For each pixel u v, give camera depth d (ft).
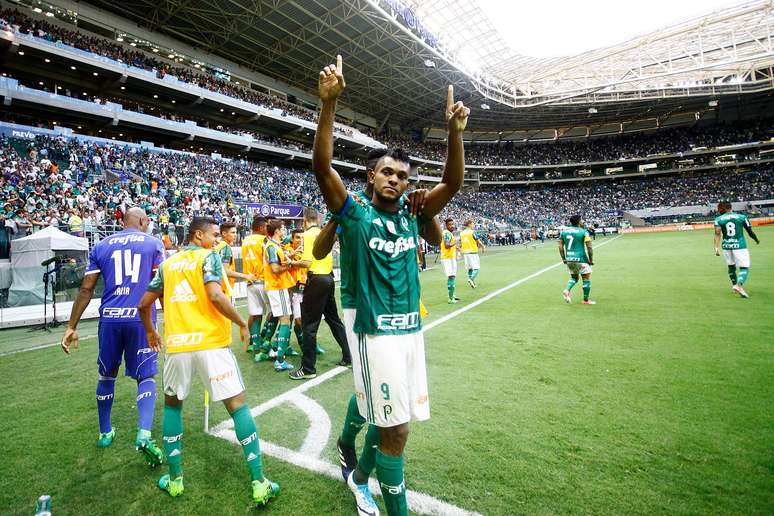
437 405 10.23
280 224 16.30
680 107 169.48
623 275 33.12
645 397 9.97
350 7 80.69
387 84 122.52
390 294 5.68
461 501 6.55
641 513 6.05
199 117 100.89
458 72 114.83
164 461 8.46
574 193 185.88
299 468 7.90
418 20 93.56
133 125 78.84
